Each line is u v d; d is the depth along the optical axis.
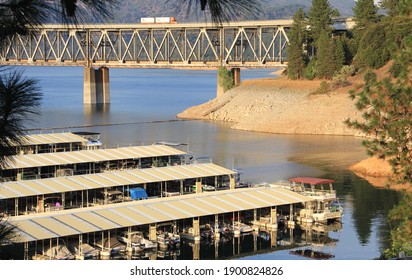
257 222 71.12
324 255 60.31
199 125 161.25
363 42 155.62
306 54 179.50
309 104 153.50
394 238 33.66
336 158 109.19
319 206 74.69
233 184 82.94
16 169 83.69
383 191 84.00
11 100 11.16
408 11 36.81
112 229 63.81
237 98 178.38
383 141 33.44
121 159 92.50
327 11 177.12
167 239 63.81
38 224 59.38
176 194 79.31
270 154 114.12
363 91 33.62
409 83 33.22
